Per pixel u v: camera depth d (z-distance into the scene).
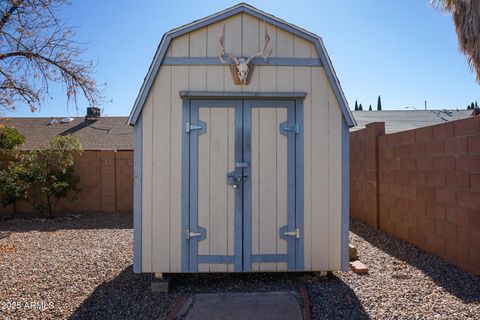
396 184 7.00
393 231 7.14
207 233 4.65
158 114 4.64
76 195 10.70
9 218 10.08
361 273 5.02
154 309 3.96
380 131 7.83
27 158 9.96
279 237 4.67
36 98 8.19
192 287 4.61
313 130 4.71
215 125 4.67
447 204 5.36
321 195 4.70
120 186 10.91
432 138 5.75
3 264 5.63
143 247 4.61
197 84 4.66
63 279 4.93
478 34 6.96
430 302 3.98
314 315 3.75
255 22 4.73
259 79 4.70
